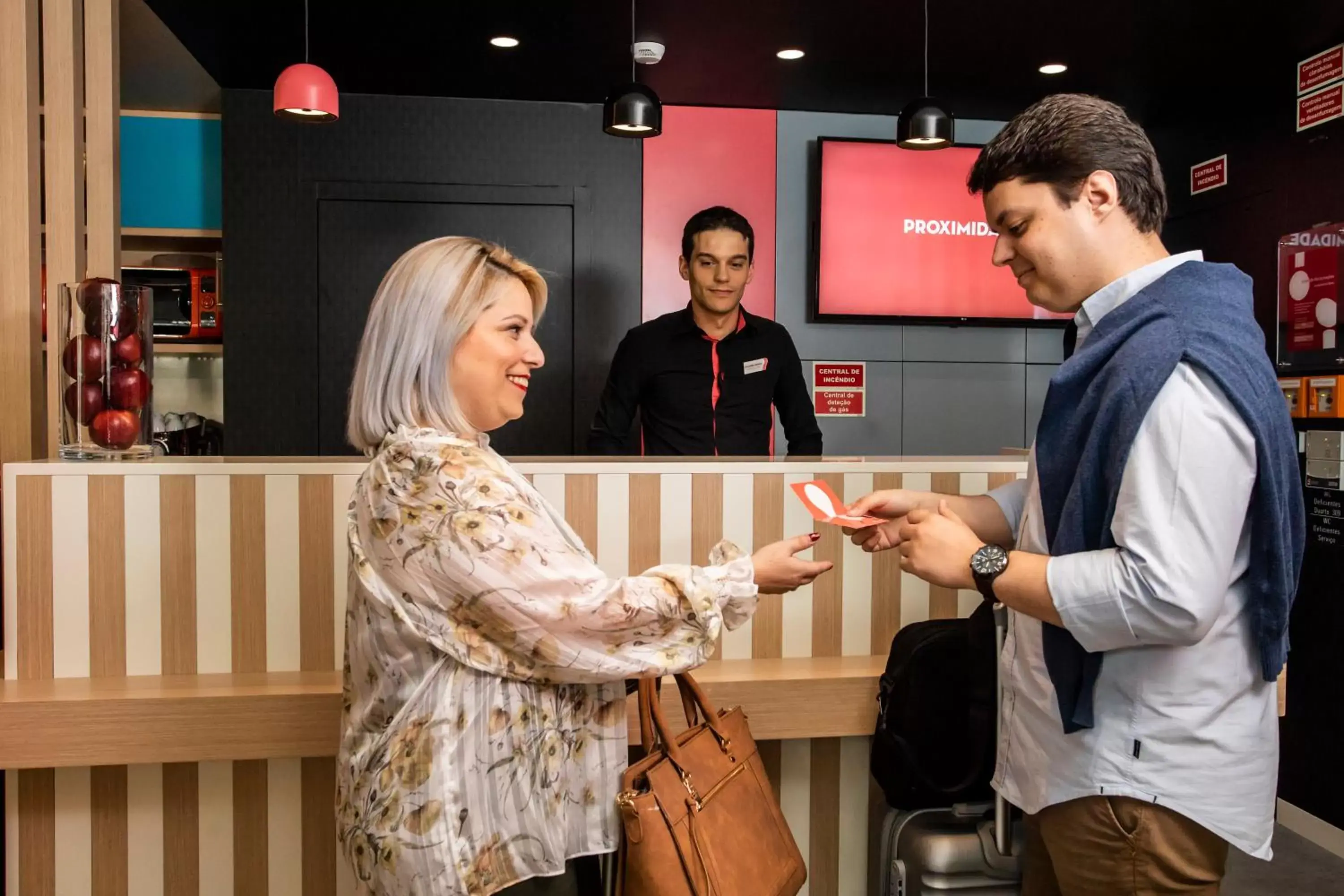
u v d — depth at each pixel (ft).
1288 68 11.42
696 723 4.82
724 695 5.84
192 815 5.99
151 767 5.96
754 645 6.48
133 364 6.21
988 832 5.42
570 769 4.12
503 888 3.89
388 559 3.89
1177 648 3.90
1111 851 4.02
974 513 5.21
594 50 11.88
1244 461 3.63
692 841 4.14
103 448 6.08
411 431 3.99
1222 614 3.93
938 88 13.14
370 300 13.83
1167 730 3.92
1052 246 4.16
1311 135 11.03
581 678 3.96
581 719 4.16
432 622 3.86
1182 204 13.64
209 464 5.92
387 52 11.97
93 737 5.39
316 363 13.71
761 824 4.51
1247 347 3.73
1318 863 10.43
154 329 13.94
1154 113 13.79
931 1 10.16
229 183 13.50
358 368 4.21
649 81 13.00
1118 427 3.80
